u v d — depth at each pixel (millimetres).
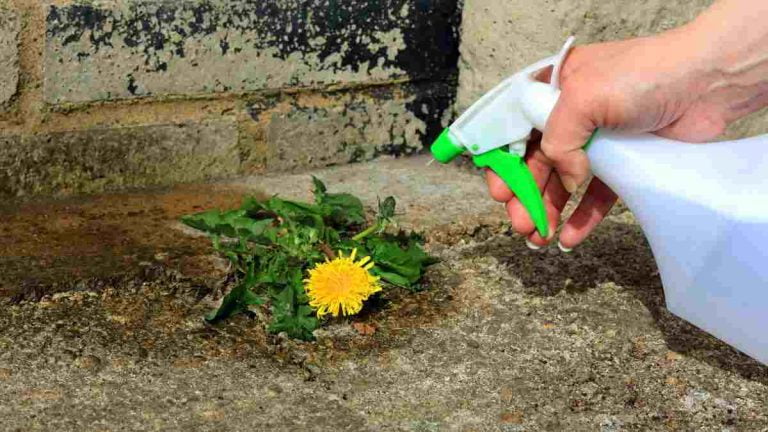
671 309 821
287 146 1082
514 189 824
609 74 770
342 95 1092
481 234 1004
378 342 878
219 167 1064
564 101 777
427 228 998
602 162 792
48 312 889
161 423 803
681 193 776
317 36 1067
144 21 1016
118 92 1023
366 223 996
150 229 984
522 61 1051
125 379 836
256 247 924
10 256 938
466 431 809
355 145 1104
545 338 891
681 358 878
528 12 1038
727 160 783
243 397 827
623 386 853
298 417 813
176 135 1045
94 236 970
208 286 919
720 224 768
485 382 849
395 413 820
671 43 770
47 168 1018
